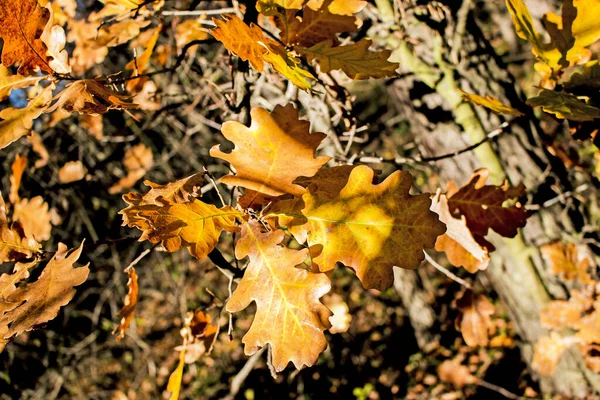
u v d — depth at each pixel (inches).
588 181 46.4
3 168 76.3
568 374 50.8
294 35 22.2
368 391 109.5
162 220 18.5
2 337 18.8
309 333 18.8
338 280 154.3
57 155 73.6
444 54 40.4
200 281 139.3
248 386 116.0
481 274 72.4
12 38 19.8
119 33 28.1
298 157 19.5
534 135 43.3
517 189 25.0
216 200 61.2
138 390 125.0
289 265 19.3
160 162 81.6
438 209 25.0
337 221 19.8
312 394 111.7
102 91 19.9
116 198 94.4
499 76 42.8
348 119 32.0
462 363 105.6
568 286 45.2
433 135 45.9
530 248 45.8
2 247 21.5
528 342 51.8
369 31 36.9
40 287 19.6
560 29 22.3
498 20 119.0
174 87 51.2
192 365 127.3
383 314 139.9
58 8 26.2
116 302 135.4
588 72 22.6
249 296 19.2
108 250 116.3
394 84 48.4
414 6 36.1
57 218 46.4
